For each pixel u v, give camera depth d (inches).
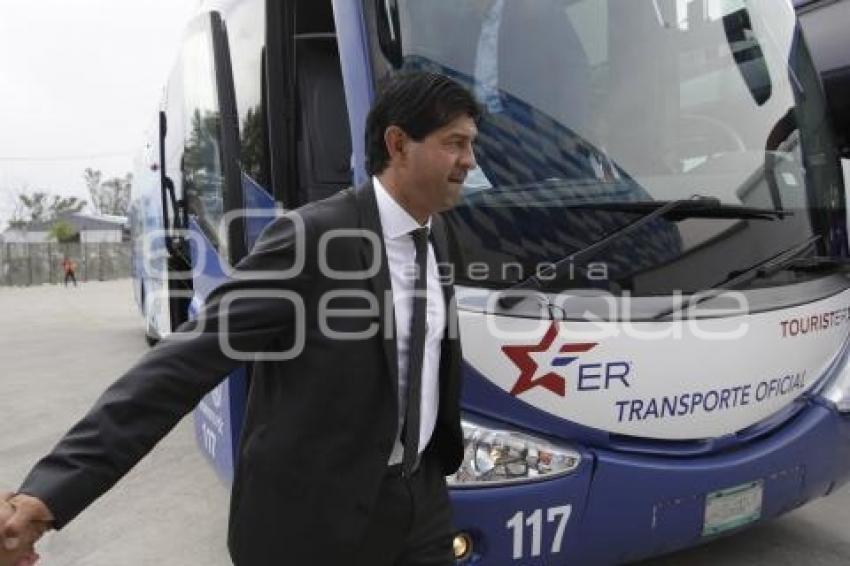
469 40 106.5
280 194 116.8
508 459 90.7
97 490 53.2
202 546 150.9
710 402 100.5
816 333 112.2
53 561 145.2
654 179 108.1
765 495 108.3
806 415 111.7
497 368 90.9
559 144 104.7
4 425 250.2
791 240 114.3
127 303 804.6
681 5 122.3
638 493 96.7
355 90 101.1
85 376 336.2
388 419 62.5
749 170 116.9
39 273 1325.0
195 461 203.9
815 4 170.9
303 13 120.1
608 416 94.6
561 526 94.0
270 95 117.3
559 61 110.0
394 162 62.8
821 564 130.2
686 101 117.4
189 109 174.4
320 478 61.7
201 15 162.7
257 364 66.4
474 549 92.0
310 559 63.0
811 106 133.7
